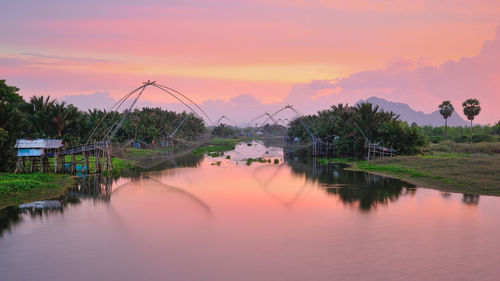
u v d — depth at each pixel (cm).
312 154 7494
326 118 8338
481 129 11356
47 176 3791
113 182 3788
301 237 1916
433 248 1727
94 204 2683
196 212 2461
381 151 5853
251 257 1630
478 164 4122
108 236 1916
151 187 3506
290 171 4897
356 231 2012
